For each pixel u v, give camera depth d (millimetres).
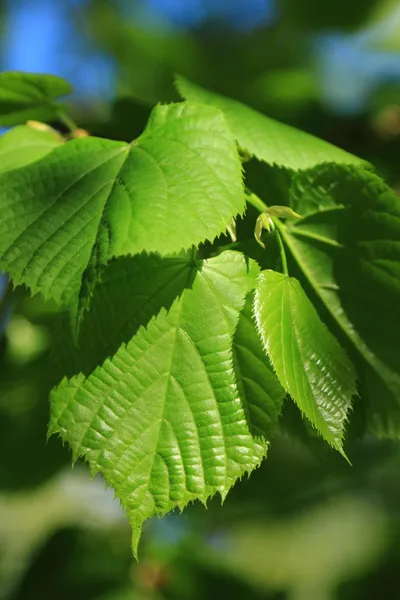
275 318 613
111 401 617
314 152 653
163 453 616
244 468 617
